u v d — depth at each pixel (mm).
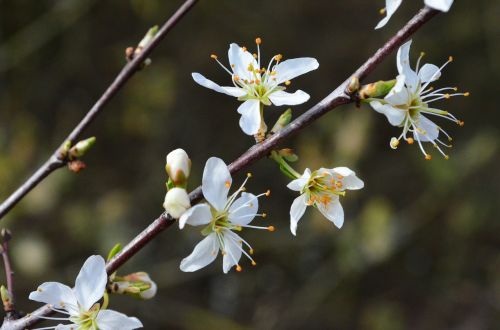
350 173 2898
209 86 2918
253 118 2924
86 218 7465
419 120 2951
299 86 8492
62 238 7391
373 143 8742
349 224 7941
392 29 8750
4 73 7664
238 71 3062
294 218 2941
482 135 8570
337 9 8758
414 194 8750
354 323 8352
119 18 8094
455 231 8750
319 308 8320
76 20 7914
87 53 8031
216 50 8359
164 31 3623
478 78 8953
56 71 7922
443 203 8617
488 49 8891
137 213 7910
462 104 8969
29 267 6922
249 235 8203
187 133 8359
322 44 8656
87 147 3445
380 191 8641
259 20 8492
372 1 8812
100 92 8047
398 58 2705
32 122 7516
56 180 6930
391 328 8273
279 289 8320
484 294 8664
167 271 7730
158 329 7582
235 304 8211
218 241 2855
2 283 6809
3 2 7523
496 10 8844
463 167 8477
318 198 2947
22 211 6754
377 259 7746
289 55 8555
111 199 7664
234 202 2844
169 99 7957
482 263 8820
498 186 8734
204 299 8125
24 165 7062
